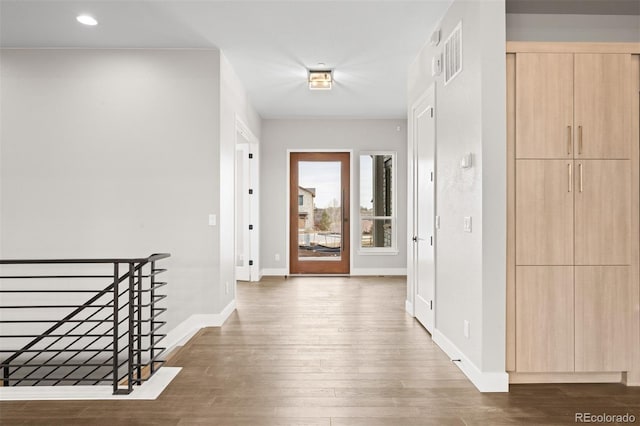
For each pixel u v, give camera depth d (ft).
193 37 13.82
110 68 14.66
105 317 14.65
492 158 9.09
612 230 9.40
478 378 9.30
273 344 12.56
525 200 9.33
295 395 9.01
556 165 9.36
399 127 25.82
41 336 10.09
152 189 14.71
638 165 9.41
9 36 13.69
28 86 14.58
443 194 11.96
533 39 10.39
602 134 9.37
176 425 7.74
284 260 25.80
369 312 16.57
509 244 9.35
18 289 14.60
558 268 9.37
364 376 10.04
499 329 9.14
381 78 17.93
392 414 8.15
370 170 25.90
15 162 14.58
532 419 7.95
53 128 14.60
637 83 9.42
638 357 9.41
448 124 11.51
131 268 9.30
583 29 10.41
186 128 14.73
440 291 12.28
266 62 16.05
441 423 7.80
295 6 11.79
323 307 17.47
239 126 18.62
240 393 9.12
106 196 14.66
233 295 16.98
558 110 9.34
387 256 25.85
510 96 9.37
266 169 25.82
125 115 14.67
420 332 13.76
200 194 14.75
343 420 7.92
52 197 14.61
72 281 14.62
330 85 17.15
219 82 14.78
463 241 10.32
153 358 10.27
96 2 11.62
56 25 12.95
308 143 25.82
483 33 9.12
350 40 14.03
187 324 14.65
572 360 9.39
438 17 12.31
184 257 14.71
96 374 14.48
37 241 14.58
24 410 8.35
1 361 14.38
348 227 26.02
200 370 10.48
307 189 26.07
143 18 12.51
